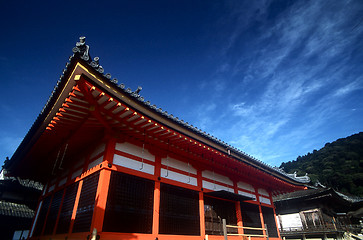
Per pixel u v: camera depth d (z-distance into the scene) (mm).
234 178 15992
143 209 9602
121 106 8180
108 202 8555
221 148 12586
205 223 12250
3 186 19359
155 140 10766
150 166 10766
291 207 29438
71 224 9672
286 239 28547
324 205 27109
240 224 14359
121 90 7887
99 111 8320
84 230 8562
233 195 13219
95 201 8547
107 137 9641
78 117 8695
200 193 12719
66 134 10070
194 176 12938
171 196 11109
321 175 80250
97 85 7277
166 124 9688
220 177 14898
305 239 26484
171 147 11555
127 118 8930
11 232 18391
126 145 10219
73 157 12609
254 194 17422
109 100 7770
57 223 11195
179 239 10297
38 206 15242
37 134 10117
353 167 75938
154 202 10117
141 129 9727
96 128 9852
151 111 9055
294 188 19531
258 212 16812
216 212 13367
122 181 9398
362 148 85688
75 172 11797
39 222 13719
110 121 9172
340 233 25062
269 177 16781
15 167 13859
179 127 10266
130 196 9391
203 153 12484
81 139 10680
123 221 8727
